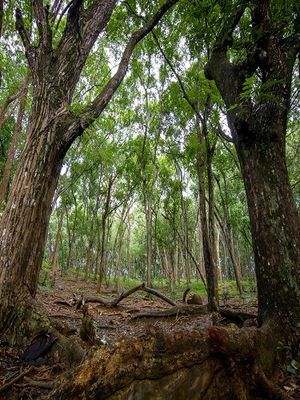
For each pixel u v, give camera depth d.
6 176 8.70
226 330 2.05
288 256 2.99
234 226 14.80
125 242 33.41
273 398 2.14
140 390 1.83
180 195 14.98
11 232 3.70
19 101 11.30
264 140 3.32
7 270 3.59
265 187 3.22
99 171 16.59
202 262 23.41
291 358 2.69
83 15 4.73
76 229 21.78
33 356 3.06
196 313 5.40
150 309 7.68
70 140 4.12
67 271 20.20
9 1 7.26
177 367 1.91
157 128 12.95
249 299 9.58
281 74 3.31
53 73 4.31
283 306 2.89
